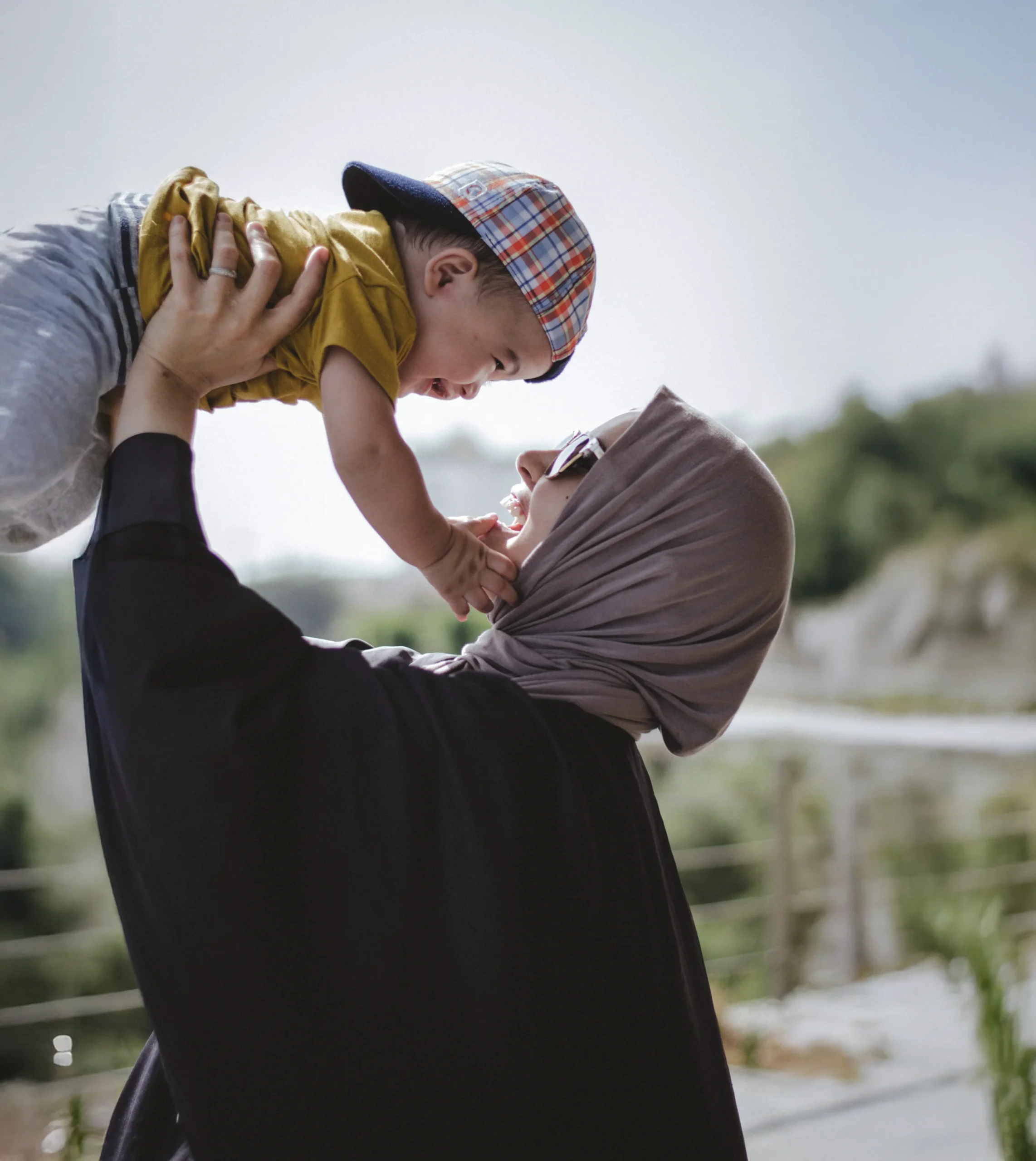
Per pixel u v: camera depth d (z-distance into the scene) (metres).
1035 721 8.12
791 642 16.25
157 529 0.84
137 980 0.84
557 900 0.88
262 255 0.95
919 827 10.80
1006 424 15.87
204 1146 0.81
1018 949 4.79
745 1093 3.81
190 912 0.80
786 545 1.05
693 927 1.10
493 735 0.90
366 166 1.11
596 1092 0.87
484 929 0.84
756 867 10.74
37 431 0.85
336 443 0.98
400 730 0.87
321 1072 0.81
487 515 1.17
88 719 0.91
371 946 0.82
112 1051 9.22
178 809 0.80
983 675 14.90
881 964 6.10
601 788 0.94
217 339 0.92
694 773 12.41
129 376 0.92
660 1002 0.92
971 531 15.76
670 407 1.02
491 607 1.09
